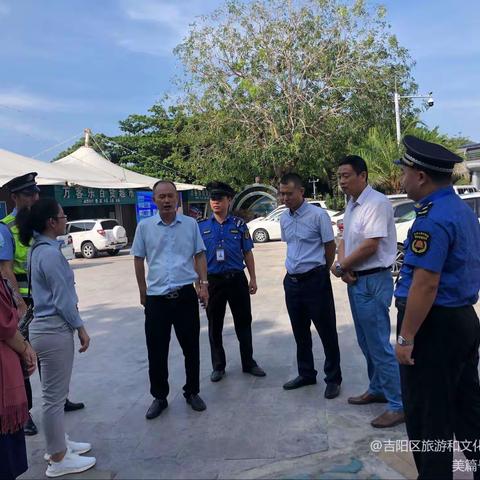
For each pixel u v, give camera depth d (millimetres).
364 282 3584
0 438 2699
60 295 3168
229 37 22234
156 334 3973
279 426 3670
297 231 4156
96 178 21578
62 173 19938
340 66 21719
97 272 14016
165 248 3969
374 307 3574
